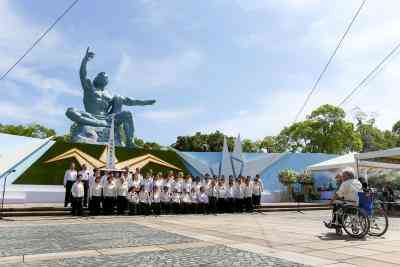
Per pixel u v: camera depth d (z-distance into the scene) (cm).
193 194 1802
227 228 1118
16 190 1973
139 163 2373
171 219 1441
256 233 997
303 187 2614
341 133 4334
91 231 1026
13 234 957
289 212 1964
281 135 5097
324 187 2662
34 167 2078
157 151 2456
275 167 2661
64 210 1602
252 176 2584
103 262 622
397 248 768
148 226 1162
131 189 1642
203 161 2570
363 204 970
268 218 1538
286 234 981
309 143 4622
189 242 837
